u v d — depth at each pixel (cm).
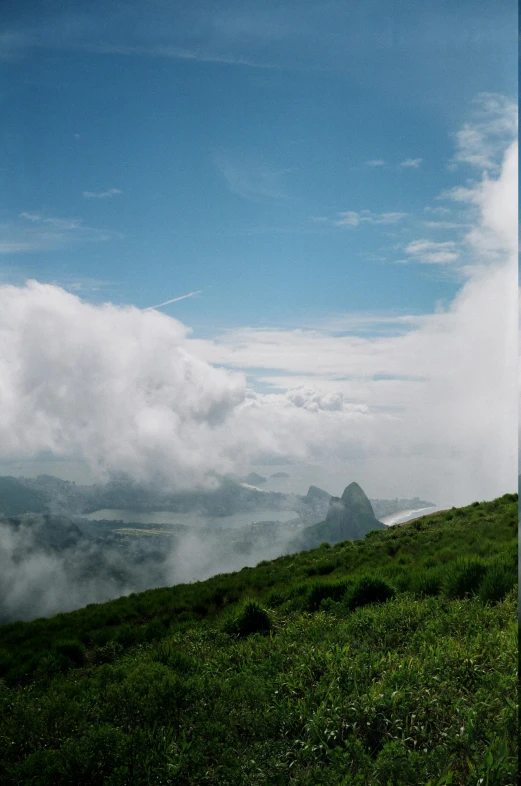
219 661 650
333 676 500
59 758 402
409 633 618
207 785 374
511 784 332
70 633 1266
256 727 436
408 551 1444
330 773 358
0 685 714
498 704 406
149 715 469
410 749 385
